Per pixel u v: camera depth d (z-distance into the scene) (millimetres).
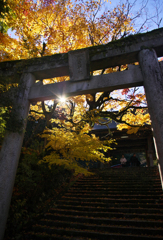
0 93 4344
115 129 14656
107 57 4531
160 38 4273
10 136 4238
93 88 4352
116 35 9070
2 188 3855
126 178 8695
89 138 7504
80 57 4680
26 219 5344
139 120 10648
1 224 3676
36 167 6859
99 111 8461
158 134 3455
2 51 6402
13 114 4297
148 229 4414
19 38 7723
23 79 4922
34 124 16266
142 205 5664
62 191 7676
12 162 4105
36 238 4574
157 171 9547
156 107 3615
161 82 3799
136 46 4367
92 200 6434
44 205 6320
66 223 5051
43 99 4812
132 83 4145
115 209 5590
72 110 10492
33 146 7727
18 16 7184
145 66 4055
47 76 5270
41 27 8016
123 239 4258
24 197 5723
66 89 4562
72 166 6586
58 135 7496
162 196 6219
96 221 5070
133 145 17312
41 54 7938
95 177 9492
